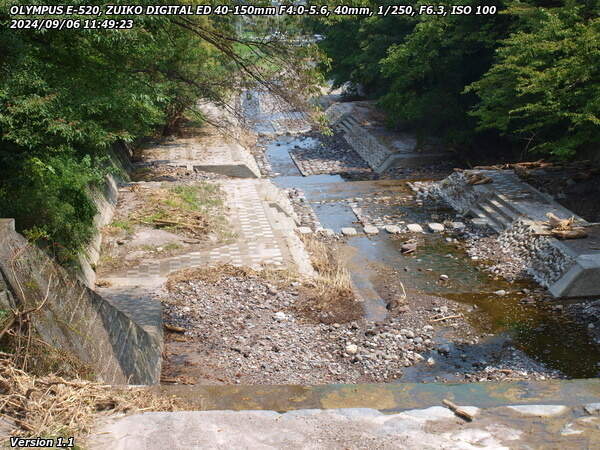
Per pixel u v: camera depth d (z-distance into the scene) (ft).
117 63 52.24
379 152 128.36
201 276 60.29
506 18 106.01
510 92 90.43
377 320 58.03
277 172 125.59
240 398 19.93
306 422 17.99
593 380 20.65
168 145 124.67
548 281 65.36
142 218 74.02
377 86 172.96
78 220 57.82
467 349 53.42
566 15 81.00
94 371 25.20
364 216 91.76
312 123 61.67
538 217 77.97
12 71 40.29
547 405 18.66
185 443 17.03
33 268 26.00
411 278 69.26
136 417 18.25
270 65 59.62
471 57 116.98
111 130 69.72
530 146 109.70
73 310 28.32
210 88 73.05
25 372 20.88
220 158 114.83
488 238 79.71
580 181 87.76
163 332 49.70
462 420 18.10
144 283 58.59
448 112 118.73
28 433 17.47
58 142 44.91
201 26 58.08
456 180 98.63
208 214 78.13
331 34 157.89
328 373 47.80
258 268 63.16
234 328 52.54
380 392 20.08
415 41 113.09
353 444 16.97
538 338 55.06
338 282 63.67
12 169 46.19
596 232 70.90
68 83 47.19
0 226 25.54
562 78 72.74
